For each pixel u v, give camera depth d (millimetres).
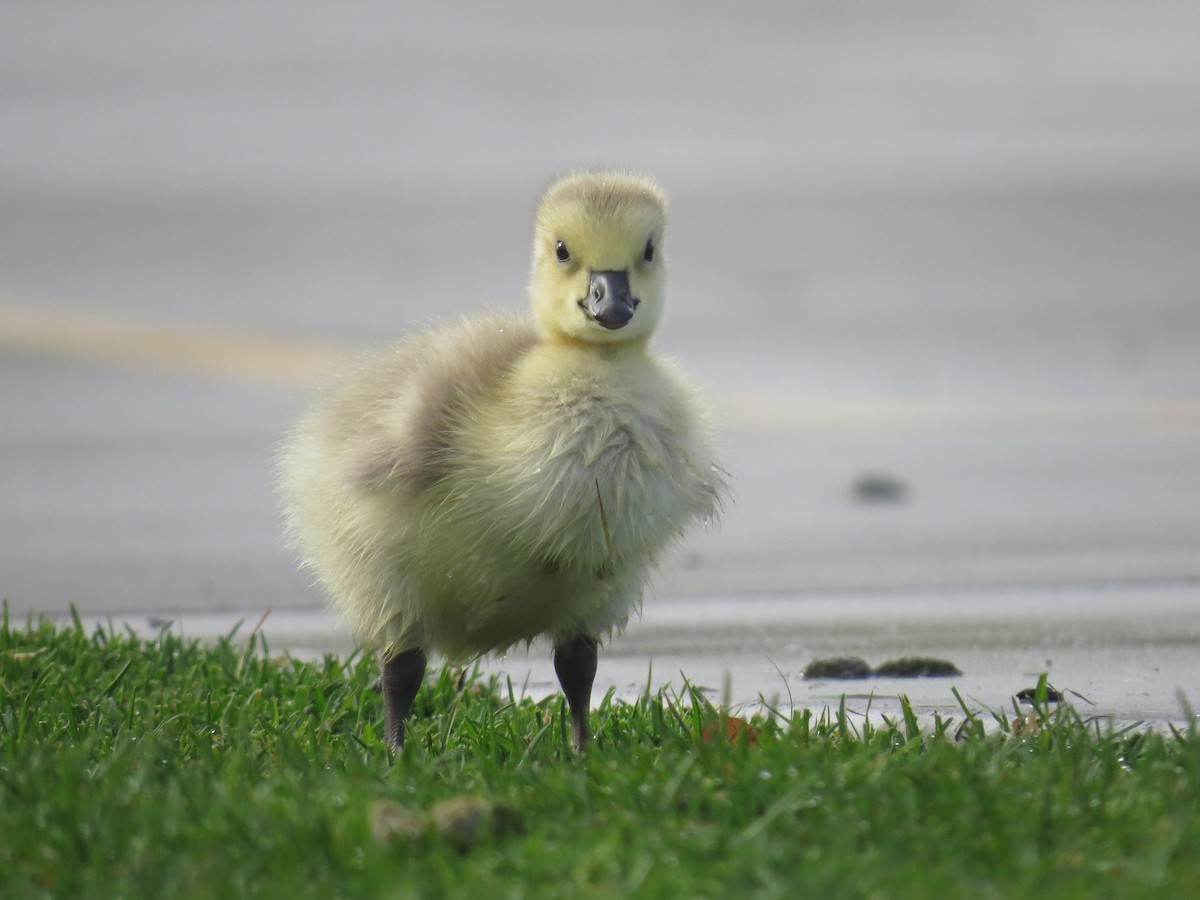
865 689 9203
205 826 6164
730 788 6418
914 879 5598
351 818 6172
